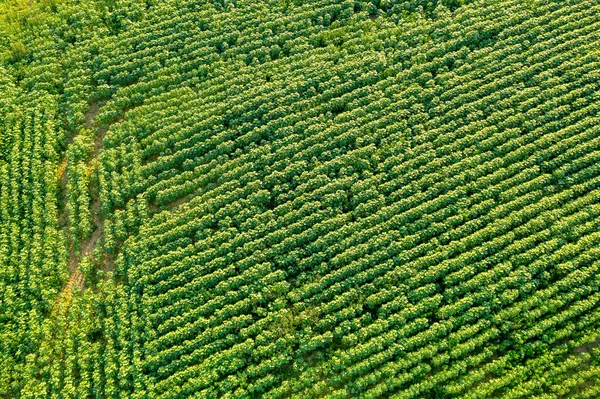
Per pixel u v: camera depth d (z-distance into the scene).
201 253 46.03
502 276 44.50
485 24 56.28
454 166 48.81
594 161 48.62
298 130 51.62
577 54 54.06
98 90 54.56
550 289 43.56
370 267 45.28
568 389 40.44
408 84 53.53
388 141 50.69
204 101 53.53
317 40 57.19
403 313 43.06
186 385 41.19
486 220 46.62
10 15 59.47
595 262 44.25
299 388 41.50
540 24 56.25
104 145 52.25
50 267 46.12
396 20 57.97
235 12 58.91
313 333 43.16
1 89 54.56
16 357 43.16
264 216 47.44
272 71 55.22
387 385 41.03
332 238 46.12
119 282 46.31
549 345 42.28
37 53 56.69
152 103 53.91
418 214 47.00
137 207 48.56
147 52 56.66
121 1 60.31
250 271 45.06
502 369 41.47
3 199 48.91
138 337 43.03
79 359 42.38
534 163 49.06
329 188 48.31
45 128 52.72
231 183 49.12
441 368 42.19
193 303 44.28
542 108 51.19
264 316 43.91
